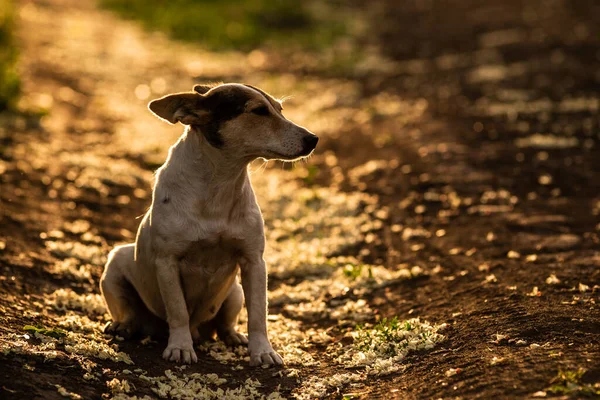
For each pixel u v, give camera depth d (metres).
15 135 13.90
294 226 11.37
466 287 8.20
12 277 8.31
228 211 6.66
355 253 10.23
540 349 5.96
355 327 7.74
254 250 6.82
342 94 19.80
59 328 7.11
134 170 13.39
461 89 18.94
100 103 17.92
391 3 33.28
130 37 26.58
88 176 12.58
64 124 15.55
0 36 19.80
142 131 16.14
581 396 4.97
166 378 6.25
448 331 6.93
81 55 22.41
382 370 6.30
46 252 9.38
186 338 6.77
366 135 15.80
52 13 28.22
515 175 12.34
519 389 5.24
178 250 6.64
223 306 7.43
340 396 5.96
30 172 12.18
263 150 6.59
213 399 5.92
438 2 32.50
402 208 11.58
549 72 19.55
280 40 27.42
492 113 16.33
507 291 7.71
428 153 13.73
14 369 5.73
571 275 8.03
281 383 6.32
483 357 6.00
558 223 10.23
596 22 24.97
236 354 7.15
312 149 6.64
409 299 8.28
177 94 6.58
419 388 5.73
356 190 12.65
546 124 15.20
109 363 6.35
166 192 6.71
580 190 11.57
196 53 25.27
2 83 15.52
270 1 30.89
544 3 29.30
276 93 19.98
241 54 25.66
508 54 22.12
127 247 7.58
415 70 21.89
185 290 6.96
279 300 8.78
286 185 13.20
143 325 7.49
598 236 9.62
